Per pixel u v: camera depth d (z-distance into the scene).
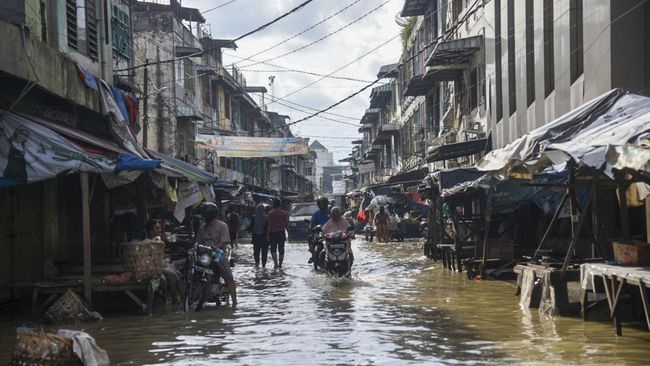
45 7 11.79
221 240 10.34
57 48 12.30
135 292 11.14
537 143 8.63
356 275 14.98
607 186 9.66
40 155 8.87
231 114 47.41
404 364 6.05
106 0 15.29
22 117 9.29
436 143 31.27
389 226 31.05
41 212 11.45
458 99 28.17
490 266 13.90
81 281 9.65
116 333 7.98
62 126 11.36
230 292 10.27
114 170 9.34
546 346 6.76
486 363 6.04
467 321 8.45
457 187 13.94
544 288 9.02
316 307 9.95
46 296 10.18
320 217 15.82
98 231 14.68
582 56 14.03
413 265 17.50
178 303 10.67
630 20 11.72
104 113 12.71
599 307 8.87
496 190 13.80
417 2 34.88
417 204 32.34
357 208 50.97
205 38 40.16
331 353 6.59
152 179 12.95
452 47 24.22
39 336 6.01
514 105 19.77
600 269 7.75
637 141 6.76
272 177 66.06
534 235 15.55
